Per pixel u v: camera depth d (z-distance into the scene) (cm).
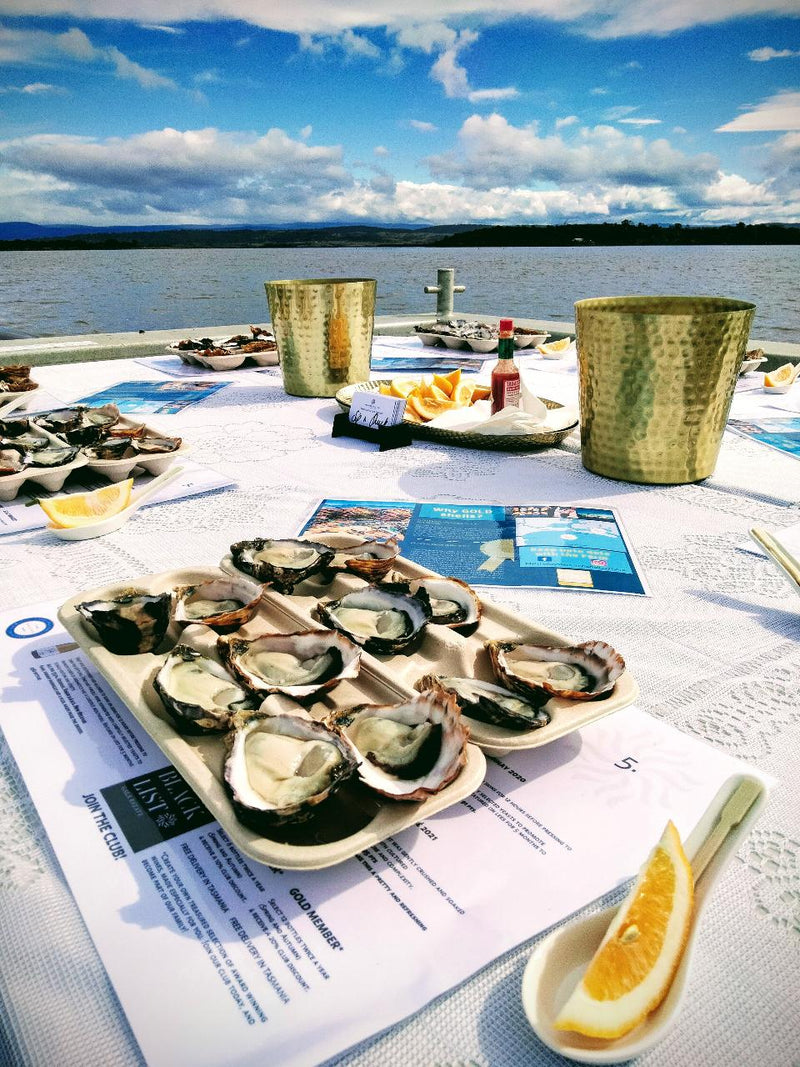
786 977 48
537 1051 42
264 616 86
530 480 166
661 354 146
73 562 118
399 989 45
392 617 82
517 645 75
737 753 71
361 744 60
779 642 95
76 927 50
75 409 187
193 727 62
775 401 251
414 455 187
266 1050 41
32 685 78
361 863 55
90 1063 41
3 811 61
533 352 342
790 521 139
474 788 56
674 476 160
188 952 47
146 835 57
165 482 143
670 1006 41
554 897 52
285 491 157
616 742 70
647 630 98
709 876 46
